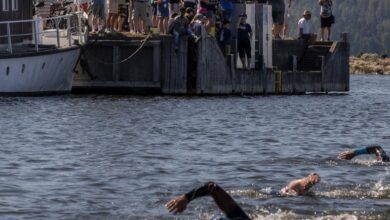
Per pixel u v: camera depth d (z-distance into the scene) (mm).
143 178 21641
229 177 21906
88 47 46750
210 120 35344
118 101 42625
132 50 47094
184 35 46969
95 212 18141
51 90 44000
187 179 21594
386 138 30938
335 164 23594
